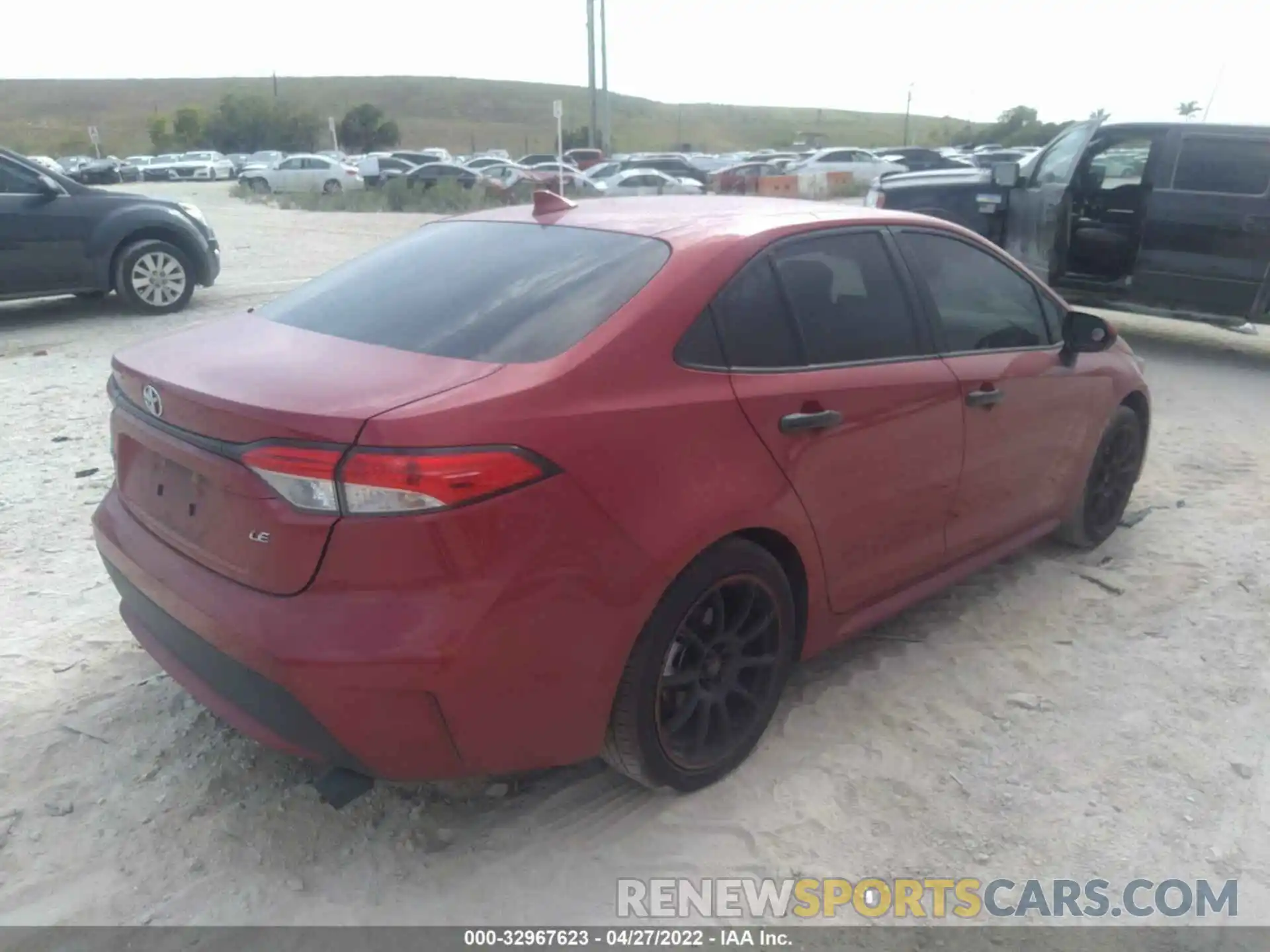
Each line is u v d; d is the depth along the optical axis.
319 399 2.41
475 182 33.44
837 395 3.14
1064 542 4.87
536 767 2.65
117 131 107.69
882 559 3.49
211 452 2.53
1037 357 4.08
